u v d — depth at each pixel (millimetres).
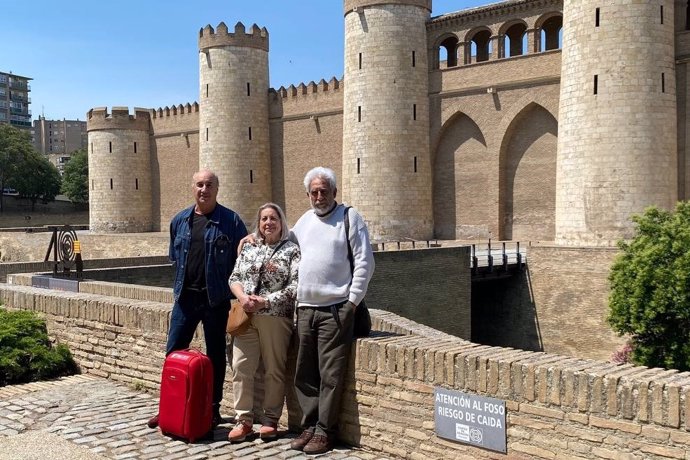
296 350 6922
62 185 87500
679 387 4434
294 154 46219
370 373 6289
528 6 33312
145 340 8805
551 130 33438
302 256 6508
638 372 4895
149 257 23375
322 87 43906
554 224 33531
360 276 6285
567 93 29516
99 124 56812
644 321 19875
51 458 5902
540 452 5113
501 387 5336
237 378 6750
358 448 6406
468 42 36062
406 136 36844
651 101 27703
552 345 28938
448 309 27641
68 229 20188
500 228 35188
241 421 6699
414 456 5953
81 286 13836
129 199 56812
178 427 6629
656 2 27781
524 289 29875
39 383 9219
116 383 9156
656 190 27797
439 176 37844
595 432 4824
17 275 15969
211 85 47156
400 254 25609
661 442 4504
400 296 25641
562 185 29906
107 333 9406
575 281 28156
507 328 30625
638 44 27609
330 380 6316
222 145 46969
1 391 8742
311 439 6363
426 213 37531
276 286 6707
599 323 27406
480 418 5469
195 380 6625
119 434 6871
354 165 37812
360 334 6625
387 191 36875
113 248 45250
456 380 5637
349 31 37906
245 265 6770
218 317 7219
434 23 37000
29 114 135625
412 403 5961
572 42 29172
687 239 19719
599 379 4805
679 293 19438
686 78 28469
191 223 7309
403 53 36656
